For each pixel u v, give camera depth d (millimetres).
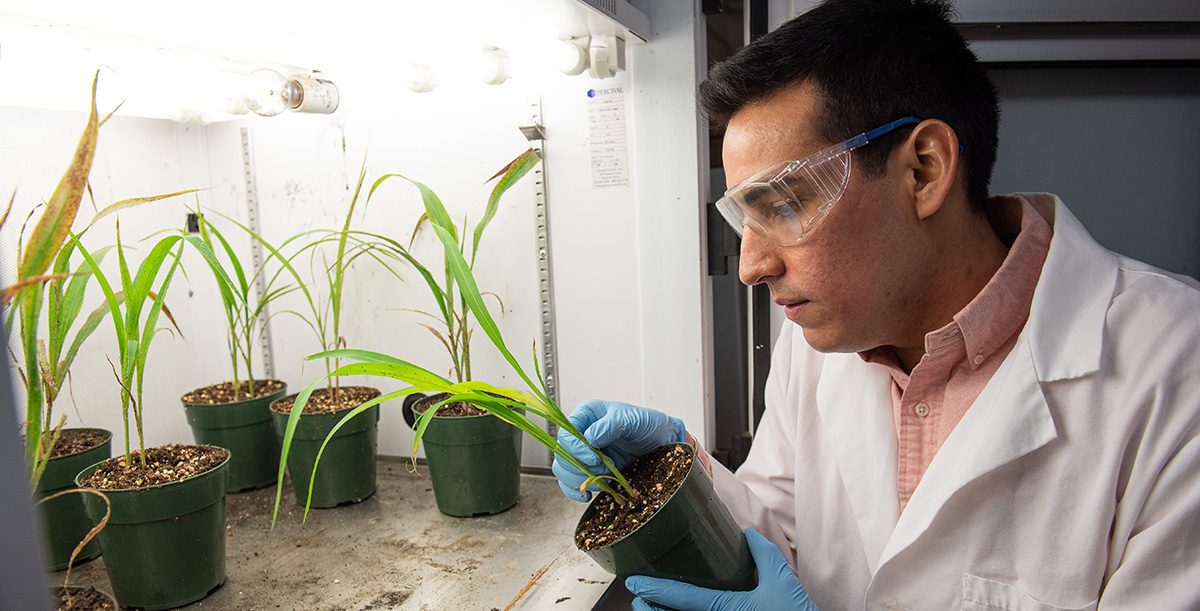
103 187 1432
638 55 1298
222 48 1083
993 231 903
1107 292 827
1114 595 728
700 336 1345
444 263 1520
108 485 1003
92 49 1026
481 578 1065
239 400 1459
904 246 786
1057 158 1432
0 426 379
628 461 1048
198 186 1665
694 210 1309
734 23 1396
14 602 385
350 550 1185
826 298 787
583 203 1398
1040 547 802
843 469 993
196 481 1011
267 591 1048
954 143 743
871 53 730
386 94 1505
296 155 1601
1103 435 780
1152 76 1389
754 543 966
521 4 954
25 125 1254
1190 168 1414
